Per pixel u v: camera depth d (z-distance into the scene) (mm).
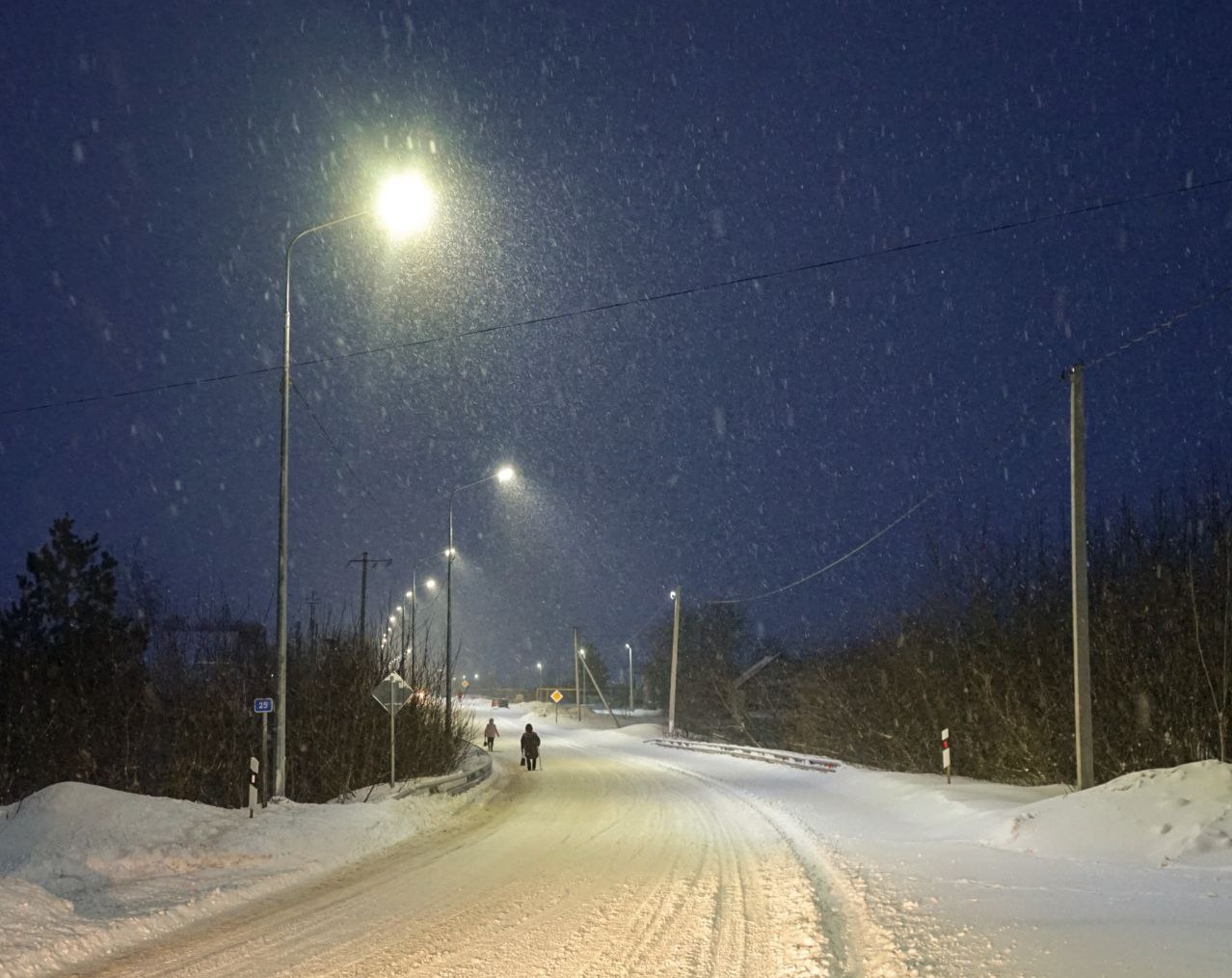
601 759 52594
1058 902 11812
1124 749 26953
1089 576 30547
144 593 39906
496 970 9375
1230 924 10141
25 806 18797
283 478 22906
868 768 36656
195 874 15648
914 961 9031
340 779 28656
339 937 11031
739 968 9242
